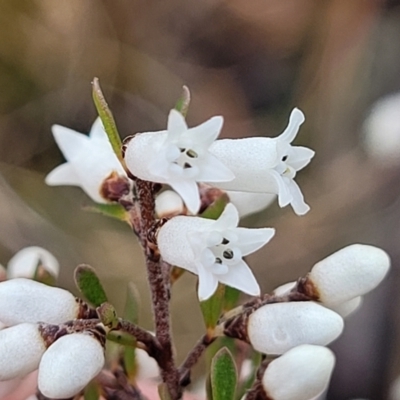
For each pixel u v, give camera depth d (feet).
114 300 0.60
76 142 0.30
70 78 0.67
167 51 0.71
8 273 0.33
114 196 0.29
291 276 0.63
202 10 0.72
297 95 0.71
